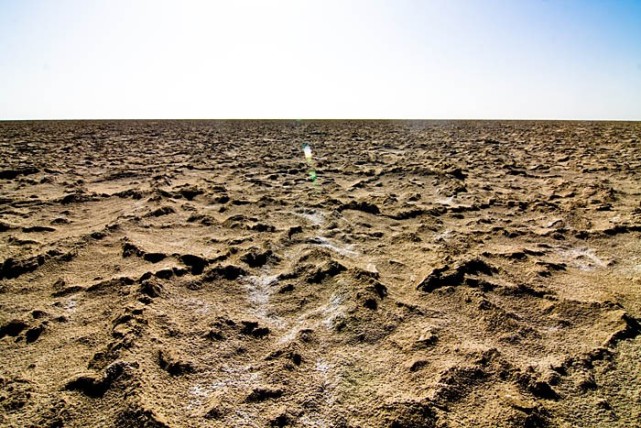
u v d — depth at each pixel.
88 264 3.75
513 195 6.88
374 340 2.64
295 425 1.92
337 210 5.87
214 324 2.76
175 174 8.89
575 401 2.06
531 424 1.90
